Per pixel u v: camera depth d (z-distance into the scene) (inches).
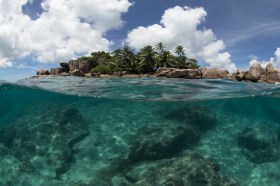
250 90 608.7
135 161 414.3
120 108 678.5
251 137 494.0
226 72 1177.4
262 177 390.3
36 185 364.8
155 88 645.9
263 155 453.1
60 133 499.8
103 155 439.5
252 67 1054.4
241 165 420.5
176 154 430.0
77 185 359.9
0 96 783.7
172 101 595.5
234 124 608.4
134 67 2219.5
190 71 1159.6
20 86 644.7
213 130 560.7
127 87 664.4
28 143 470.0
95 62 2433.6
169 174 367.9
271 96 608.4
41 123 550.0
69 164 414.0
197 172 372.5
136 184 354.0
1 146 475.2
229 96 591.5
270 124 701.3
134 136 504.4
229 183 359.9
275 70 1014.4
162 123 518.3
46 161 419.5
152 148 422.6
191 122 530.6
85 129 531.8
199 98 586.9
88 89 631.8
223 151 463.2
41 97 743.1
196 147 470.6
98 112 672.4
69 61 1738.4
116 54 2374.5
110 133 523.8
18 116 648.4
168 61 2364.7
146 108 666.2
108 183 361.4
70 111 612.4
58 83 774.5
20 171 396.2
